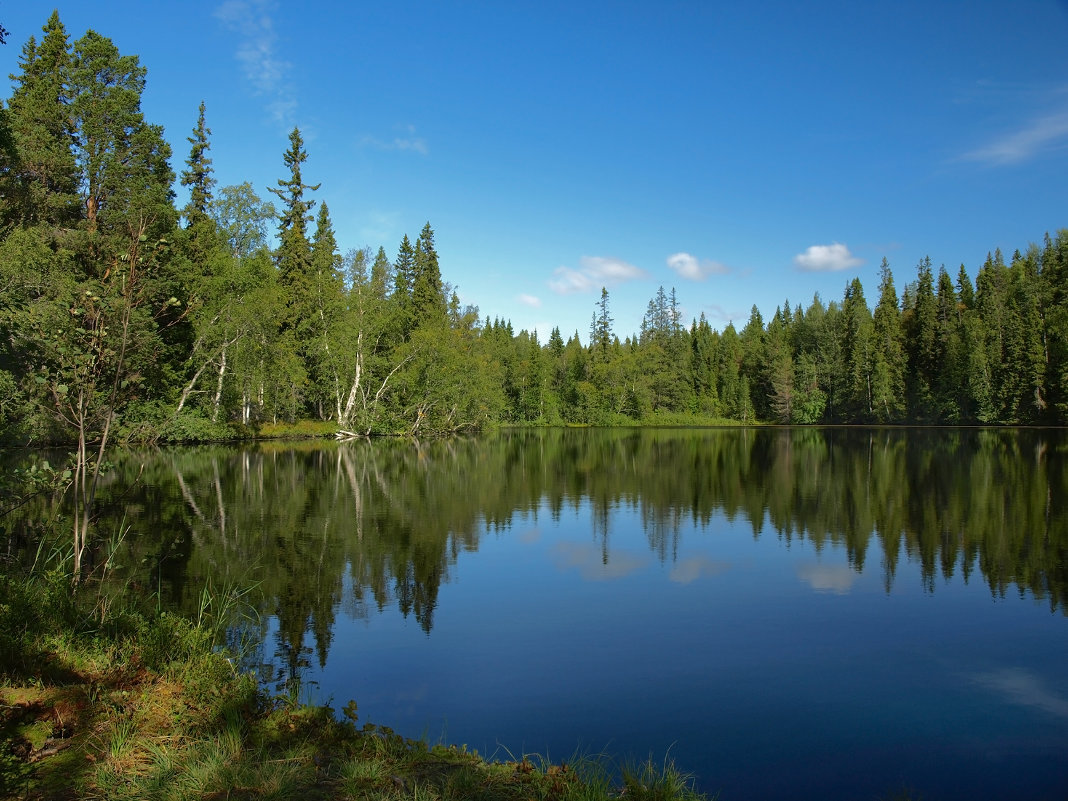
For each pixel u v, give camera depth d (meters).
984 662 7.47
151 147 29.02
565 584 10.40
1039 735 5.88
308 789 3.73
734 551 12.70
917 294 67.56
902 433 52.22
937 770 5.26
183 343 33.38
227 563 11.11
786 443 43.03
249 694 5.22
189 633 6.27
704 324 91.56
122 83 28.92
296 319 45.22
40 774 3.66
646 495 19.83
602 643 7.95
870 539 13.72
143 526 13.81
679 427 72.19
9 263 19.52
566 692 6.61
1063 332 51.19
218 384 36.53
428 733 5.70
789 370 73.38
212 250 36.88
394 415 45.84
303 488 19.84
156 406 30.55
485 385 53.56
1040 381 53.62
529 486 21.61
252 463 26.89
